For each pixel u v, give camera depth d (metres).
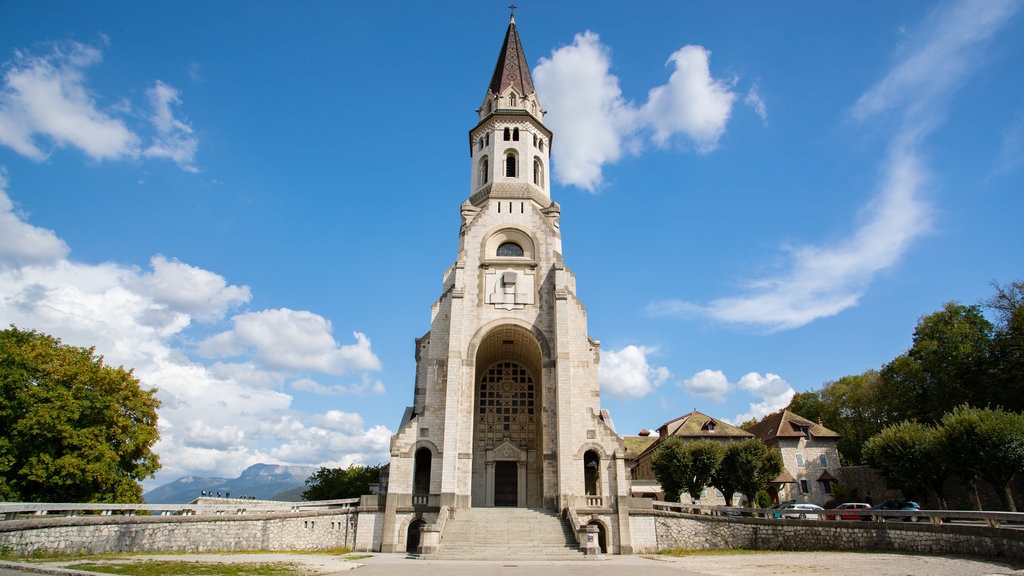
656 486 71.38
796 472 72.56
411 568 24.78
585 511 41.91
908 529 30.58
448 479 43.25
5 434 38.25
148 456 44.25
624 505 41.84
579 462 45.41
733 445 55.38
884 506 45.03
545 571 23.62
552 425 46.50
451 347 47.28
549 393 47.53
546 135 62.56
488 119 61.19
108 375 41.78
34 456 37.22
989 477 43.00
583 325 50.31
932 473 47.91
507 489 51.12
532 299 50.75
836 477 72.31
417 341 55.12
